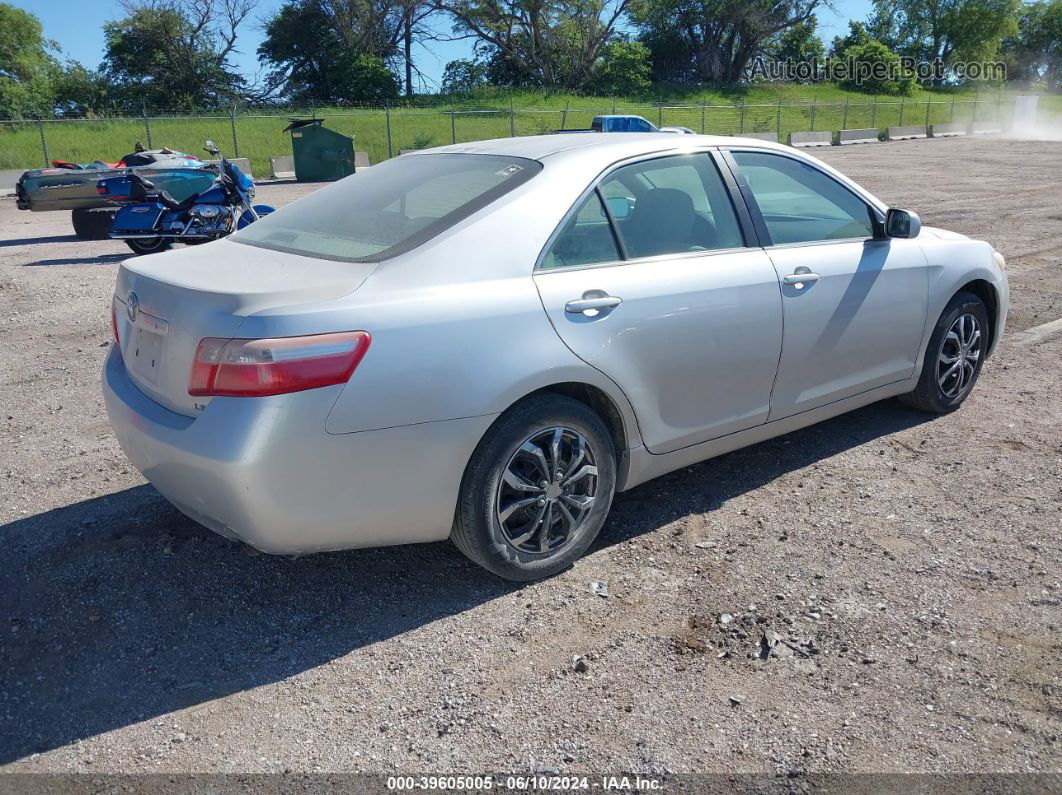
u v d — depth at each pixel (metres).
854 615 2.96
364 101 57.25
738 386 3.59
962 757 2.32
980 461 4.21
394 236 3.01
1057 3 93.12
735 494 3.90
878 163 25.27
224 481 2.57
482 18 60.22
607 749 2.37
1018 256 9.72
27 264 10.80
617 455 3.34
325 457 2.61
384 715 2.52
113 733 2.46
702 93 64.31
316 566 3.33
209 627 2.96
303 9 58.69
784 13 67.81
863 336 4.05
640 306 3.19
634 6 65.50
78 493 3.99
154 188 11.00
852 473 4.10
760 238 3.69
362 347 2.62
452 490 2.85
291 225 3.41
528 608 3.04
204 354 2.60
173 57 55.31
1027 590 3.09
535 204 3.09
